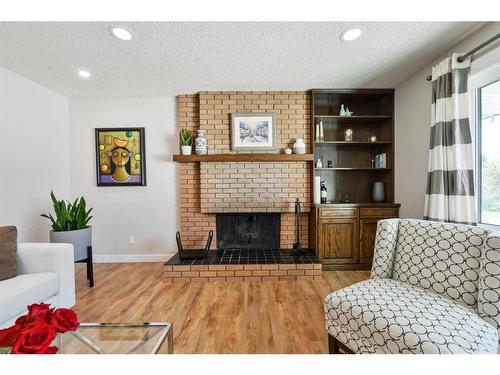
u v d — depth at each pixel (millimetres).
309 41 2027
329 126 3447
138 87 3035
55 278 1845
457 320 1079
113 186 3395
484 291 1153
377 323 1131
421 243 1481
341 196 3447
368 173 3438
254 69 2557
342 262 3012
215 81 2875
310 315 1974
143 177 3383
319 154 3420
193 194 3322
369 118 3234
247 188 3234
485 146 1966
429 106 2516
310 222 3305
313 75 2729
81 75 2656
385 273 1585
